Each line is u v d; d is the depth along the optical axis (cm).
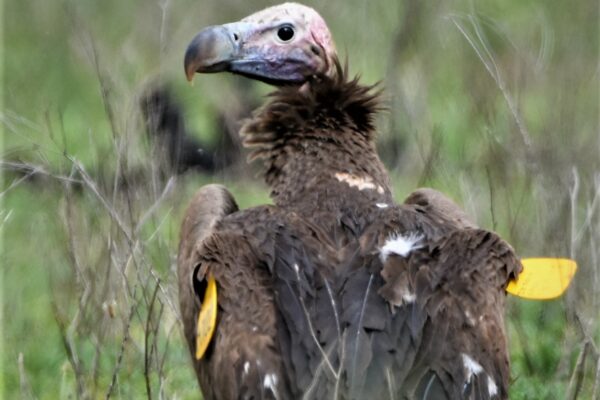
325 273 1134
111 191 1600
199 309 1162
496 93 1905
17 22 2516
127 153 1526
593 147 1731
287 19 1370
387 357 1093
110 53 2123
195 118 1939
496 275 1154
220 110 1962
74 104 2192
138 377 1452
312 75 1367
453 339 1113
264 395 1093
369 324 1102
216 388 1122
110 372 1459
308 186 1245
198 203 1254
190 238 1217
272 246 1151
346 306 1112
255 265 1145
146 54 2066
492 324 1127
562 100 1844
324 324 1106
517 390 1431
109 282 1480
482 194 1664
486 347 1119
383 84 1711
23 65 2308
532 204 1634
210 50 1358
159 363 1405
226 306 1130
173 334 1476
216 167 1912
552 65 2059
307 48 1370
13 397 1480
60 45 2330
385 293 1116
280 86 1365
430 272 1138
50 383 1491
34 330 1559
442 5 2114
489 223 1638
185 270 1202
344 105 1282
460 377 1102
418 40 2086
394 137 1831
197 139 1923
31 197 1792
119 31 2242
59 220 1658
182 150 1891
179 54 2059
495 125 1780
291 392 1091
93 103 2183
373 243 1159
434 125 1823
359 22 2156
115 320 1483
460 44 2073
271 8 1383
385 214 1195
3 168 1642
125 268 1395
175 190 1650
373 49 2092
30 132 1984
